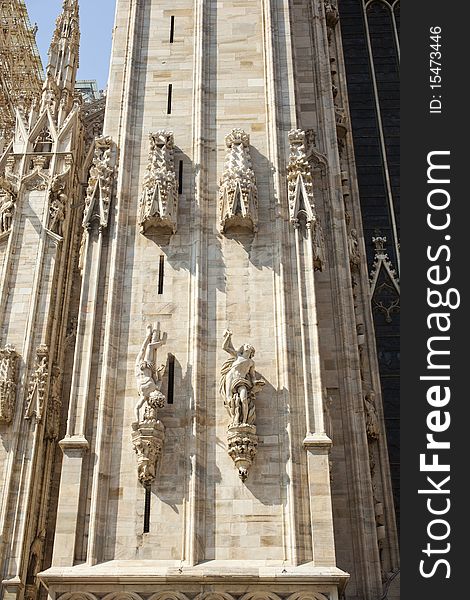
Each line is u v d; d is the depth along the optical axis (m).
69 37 35.53
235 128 27.83
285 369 23.34
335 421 25.95
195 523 21.33
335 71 35.19
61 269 29.75
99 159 27.22
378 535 24.81
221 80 28.86
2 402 26.14
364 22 37.94
